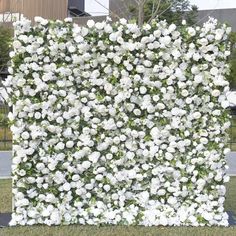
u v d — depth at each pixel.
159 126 6.46
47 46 6.35
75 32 6.33
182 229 6.44
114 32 6.34
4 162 13.75
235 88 25.97
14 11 26.44
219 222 6.64
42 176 6.46
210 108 6.48
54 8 25.72
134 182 6.55
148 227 6.52
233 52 24.25
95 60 6.34
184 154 6.52
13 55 6.32
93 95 6.39
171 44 6.39
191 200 6.61
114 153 6.46
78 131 6.42
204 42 6.36
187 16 21.42
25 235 6.04
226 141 6.55
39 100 6.38
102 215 6.56
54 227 6.45
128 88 6.38
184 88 6.43
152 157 6.47
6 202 8.12
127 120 6.41
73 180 6.46
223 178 6.60
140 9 9.82
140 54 6.38
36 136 6.34
